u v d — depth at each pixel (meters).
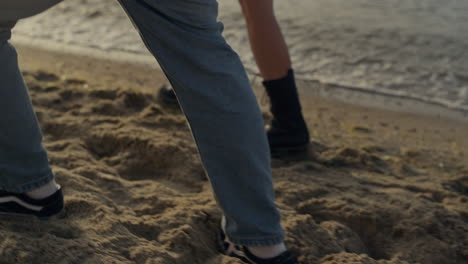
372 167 2.44
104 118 2.53
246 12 2.28
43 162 1.53
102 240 1.55
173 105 2.82
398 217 1.95
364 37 5.39
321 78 4.21
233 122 1.37
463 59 4.82
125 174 2.18
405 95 3.95
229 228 1.52
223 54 1.37
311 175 2.27
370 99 3.84
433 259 1.79
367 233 1.93
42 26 5.21
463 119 3.57
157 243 1.62
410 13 6.39
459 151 2.95
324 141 2.73
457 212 2.02
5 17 1.30
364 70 4.47
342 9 6.49
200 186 2.11
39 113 2.48
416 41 5.31
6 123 1.42
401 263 1.71
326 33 5.46
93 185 1.89
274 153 2.44
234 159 1.41
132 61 4.30
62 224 1.59
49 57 4.26
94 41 4.82
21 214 1.57
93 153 2.29
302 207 2.00
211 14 1.34
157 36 1.32
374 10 6.51
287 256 1.52
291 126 2.41
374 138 3.02
